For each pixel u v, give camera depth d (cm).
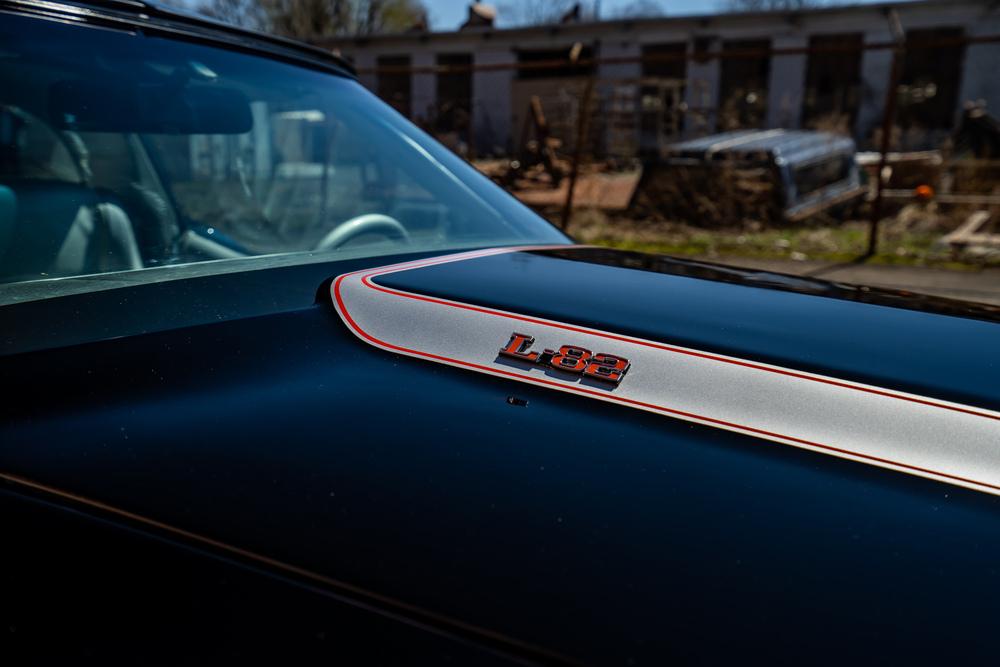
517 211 168
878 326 94
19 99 125
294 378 81
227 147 179
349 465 68
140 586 58
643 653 51
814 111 2086
